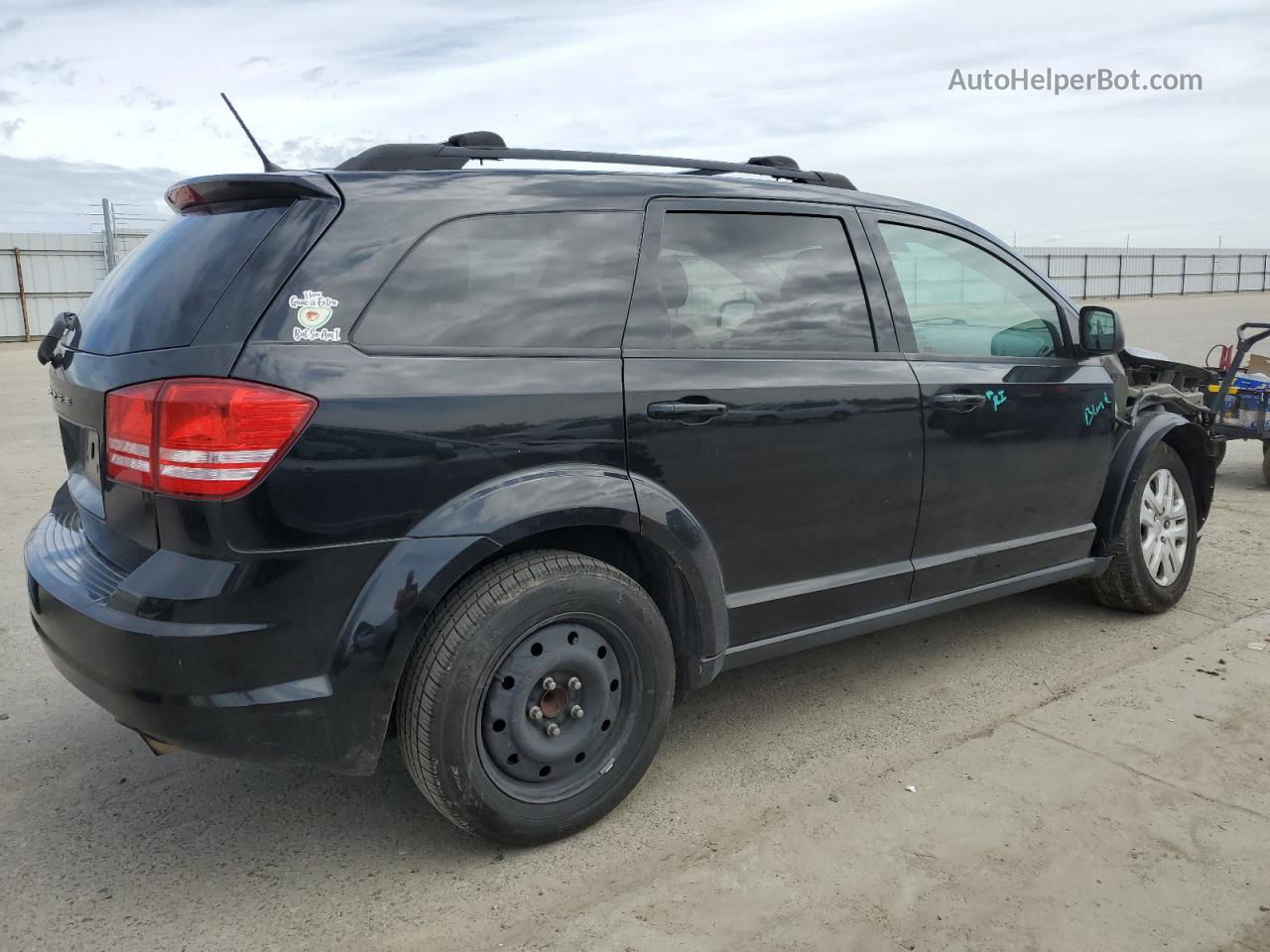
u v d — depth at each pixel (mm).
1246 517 6184
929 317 3467
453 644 2393
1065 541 3928
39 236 30391
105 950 2266
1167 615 4422
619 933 2289
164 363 2258
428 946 2266
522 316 2590
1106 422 4020
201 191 2549
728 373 2877
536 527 2480
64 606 2383
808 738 3281
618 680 2727
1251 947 2215
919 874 2496
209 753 2271
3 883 2529
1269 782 2932
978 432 3479
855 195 3402
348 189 2438
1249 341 6590
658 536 2699
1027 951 2207
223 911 2408
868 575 3268
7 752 3242
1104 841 2633
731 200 3043
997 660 3930
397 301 2416
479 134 2852
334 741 2336
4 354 24141
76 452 2783
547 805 2617
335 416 2252
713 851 2623
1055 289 3992
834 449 3084
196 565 2209
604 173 2865
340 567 2279
